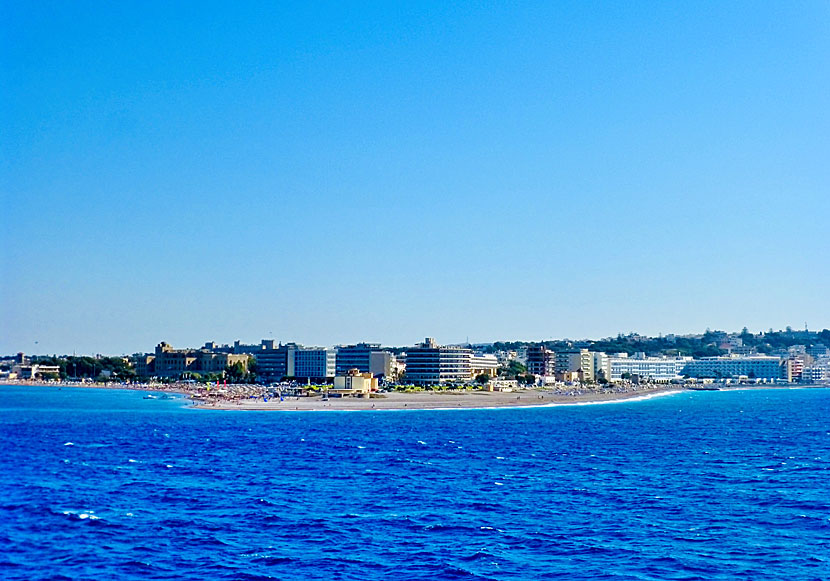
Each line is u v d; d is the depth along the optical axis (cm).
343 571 7675
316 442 19025
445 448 17762
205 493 11512
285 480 12756
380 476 13225
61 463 14838
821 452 16962
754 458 15850
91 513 10050
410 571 7681
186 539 8794
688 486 12181
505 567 7806
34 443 18738
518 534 9031
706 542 8675
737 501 10900
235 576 7525
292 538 8850
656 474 13500
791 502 10806
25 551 8325
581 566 7838
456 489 11912
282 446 18038
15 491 11644
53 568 7775
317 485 12262
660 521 9662
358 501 10925
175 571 7688
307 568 7762
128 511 10188
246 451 16962
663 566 7819
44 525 9400
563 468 14300
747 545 8550
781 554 8212
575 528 9306
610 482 12606
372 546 8531
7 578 7488
